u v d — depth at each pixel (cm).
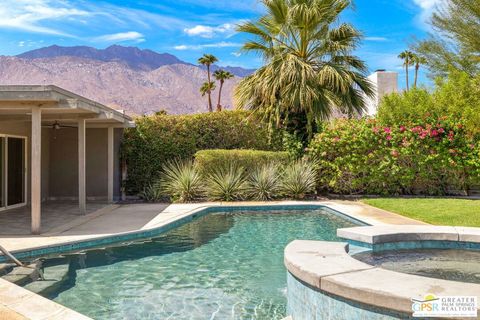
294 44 1600
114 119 1162
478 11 1165
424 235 581
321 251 445
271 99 1516
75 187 1531
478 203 1137
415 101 1498
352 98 1564
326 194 1501
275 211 1222
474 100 1241
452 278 448
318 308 362
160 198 1427
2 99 761
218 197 1361
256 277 593
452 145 1410
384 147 1439
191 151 1557
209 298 510
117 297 511
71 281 570
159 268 637
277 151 1545
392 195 1477
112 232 819
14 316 382
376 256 537
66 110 949
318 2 1538
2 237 766
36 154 809
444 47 1316
